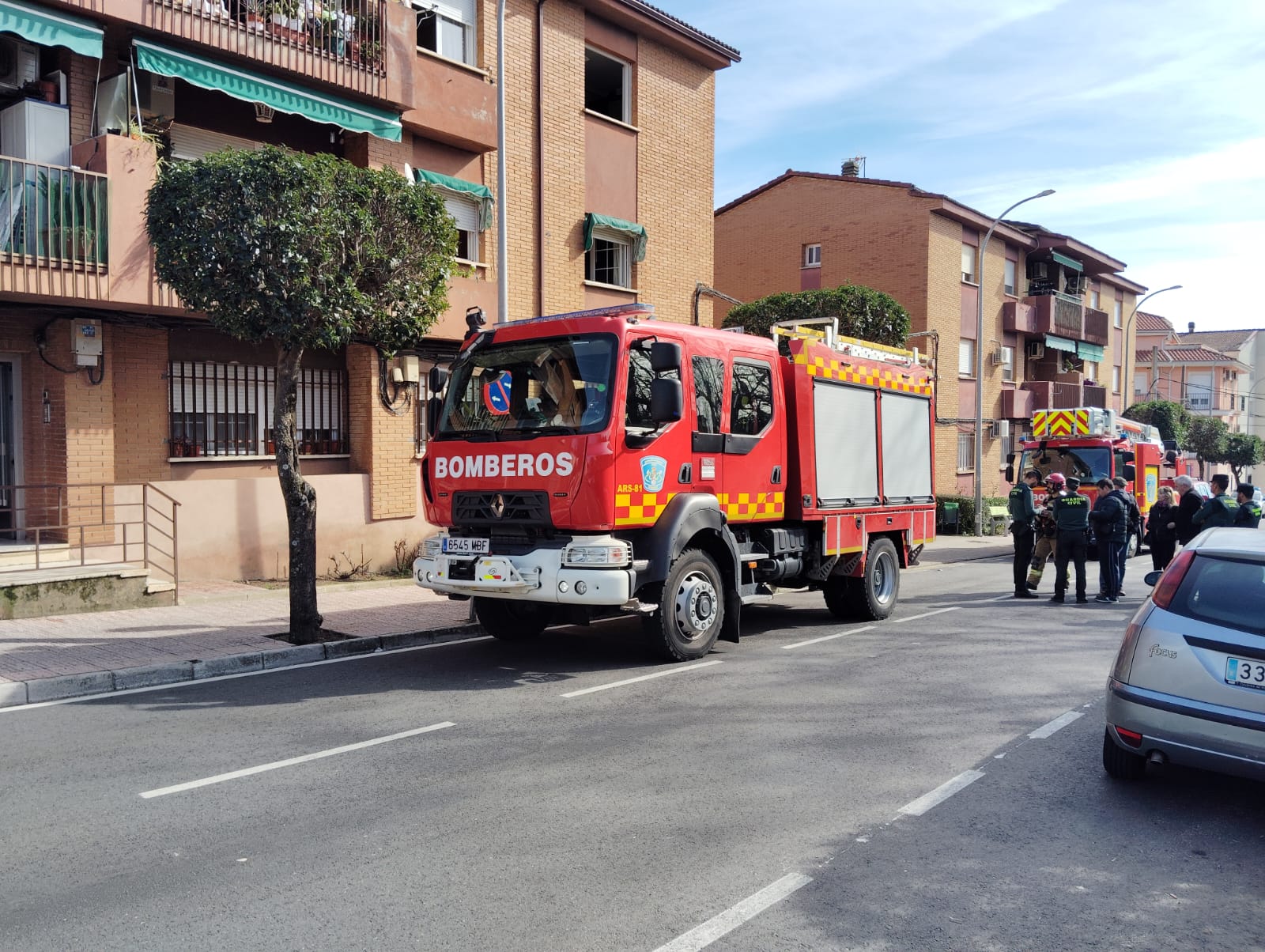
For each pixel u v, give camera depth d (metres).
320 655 9.22
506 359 8.81
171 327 12.43
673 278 20.33
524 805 5.17
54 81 11.55
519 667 8.82
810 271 31.58
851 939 3.71
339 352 14.96
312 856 4.50
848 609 11.66
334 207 8.80
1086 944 3.71
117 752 6.16
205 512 12.91
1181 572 5.52
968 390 32.25
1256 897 4.16
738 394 9.49
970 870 4.38
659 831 4.81
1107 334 41.66
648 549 8.46
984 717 7.05
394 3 14.02
